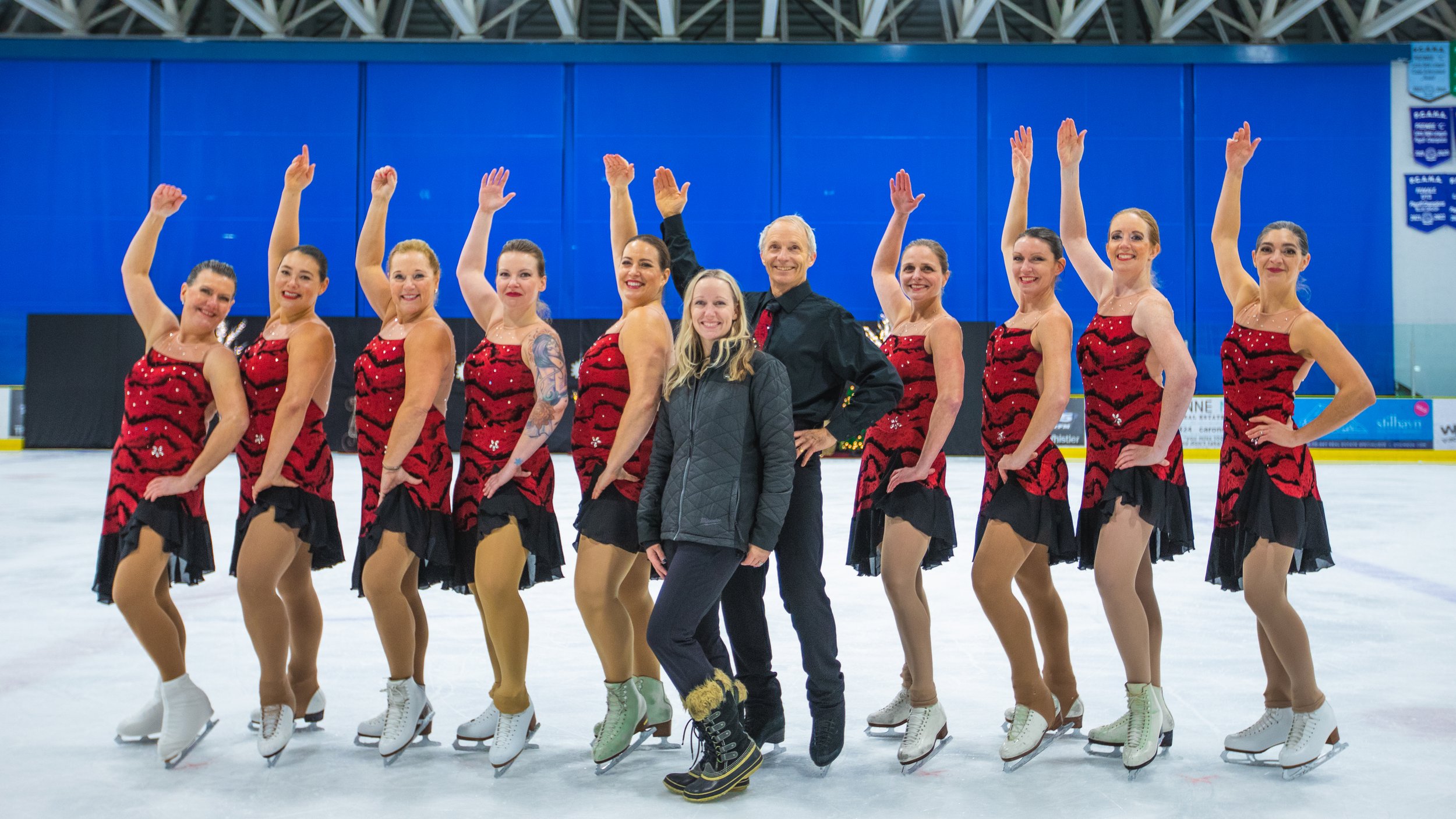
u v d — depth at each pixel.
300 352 3.56
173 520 3.47
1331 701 4.31
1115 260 3.73
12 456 16.73
